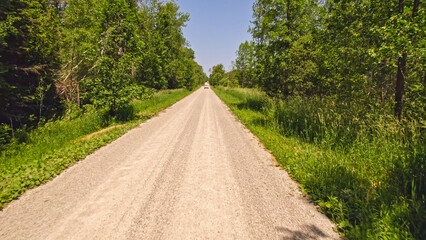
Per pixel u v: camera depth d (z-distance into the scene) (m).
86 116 9.27
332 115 6.40
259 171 3.89
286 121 7.71
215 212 2.56
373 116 5.56
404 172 3.10
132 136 6.63
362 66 6.73
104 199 2.89
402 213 2.30
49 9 10.27
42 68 9.33
